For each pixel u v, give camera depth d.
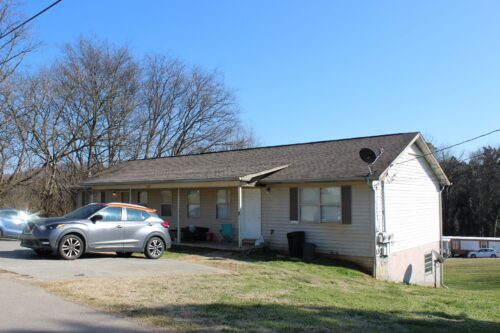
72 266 11.92
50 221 13.53
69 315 6.78
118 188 23.38
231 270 13.16
